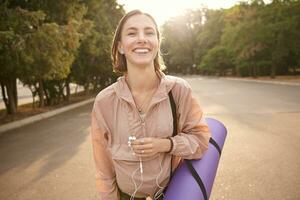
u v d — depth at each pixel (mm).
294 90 23281
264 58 48281
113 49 2188
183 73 103688
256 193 4590
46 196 4863
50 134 10078
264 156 6418
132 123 2002
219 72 69188
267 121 10555
